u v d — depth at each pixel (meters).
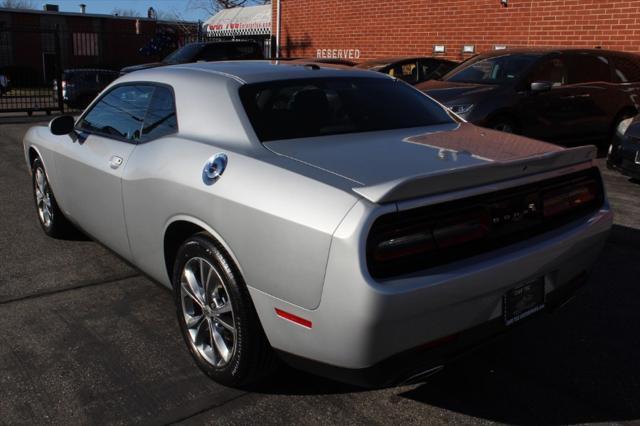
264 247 2.61
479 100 8.22
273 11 18.25
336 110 3.44
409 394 3.04
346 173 2.62
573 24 10.97
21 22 32.91
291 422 2.80
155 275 3.61
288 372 3.21
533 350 3.48
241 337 2.83
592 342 3.58
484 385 3.12
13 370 3.20
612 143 7.54
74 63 33.59
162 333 3.62
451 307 2.47
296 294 2.50
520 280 2.70
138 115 3.81
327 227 2.37
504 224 2.72
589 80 9.16
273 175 2.70
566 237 2.90
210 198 2.89
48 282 4.38
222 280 2.88
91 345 3.47
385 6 14.42
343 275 2.32
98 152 4.00
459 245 2.55
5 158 9.41
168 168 3.21
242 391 3.04
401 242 2.38
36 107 16.61
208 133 3.23
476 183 2.59
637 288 4.34
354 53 15.53
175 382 3.11
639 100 9.77
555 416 2.87
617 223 5.80
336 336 2.40
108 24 34.81
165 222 3.27
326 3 16.17
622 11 10.24
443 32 13.20
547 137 8.83
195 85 3.48
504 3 11.91
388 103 3.71
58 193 4.78
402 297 2.31
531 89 8.26
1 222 5.85
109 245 4.11
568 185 3.09
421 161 2.79
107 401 2.94
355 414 2.87
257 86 3.38
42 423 2.77
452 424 2.80
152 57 25.62
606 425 2.80
